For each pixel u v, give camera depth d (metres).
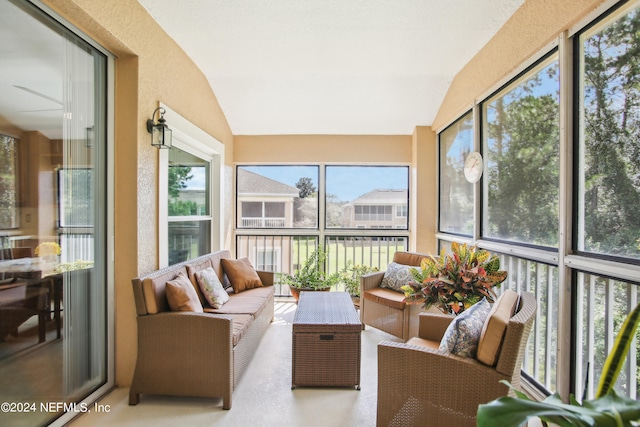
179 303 2.13
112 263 2.17
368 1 2.26
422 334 2.11
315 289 3.98
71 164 1.84
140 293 2.04
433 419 1.53
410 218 4.50
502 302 1.61
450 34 2.63
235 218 4.55
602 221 1.59
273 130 4.41
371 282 3.30
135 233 2.21
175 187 2.99
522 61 2.20
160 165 2.50
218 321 1.97
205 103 3.46
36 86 1.62
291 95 3.77
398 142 4.45
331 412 1.93
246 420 1.86
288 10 2.37
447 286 2.14
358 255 4.59
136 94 2.20
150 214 2.38
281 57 3.04
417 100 3.82
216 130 3.80
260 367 2.47
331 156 4.47
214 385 1.97
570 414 0.72
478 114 2.92
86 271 1.97
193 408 1.97
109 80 2.14
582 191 1.72
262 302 2.90
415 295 2.25
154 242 2.44
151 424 1.82
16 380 1.54
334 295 2.96
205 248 3.78
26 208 1.58
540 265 2.09
